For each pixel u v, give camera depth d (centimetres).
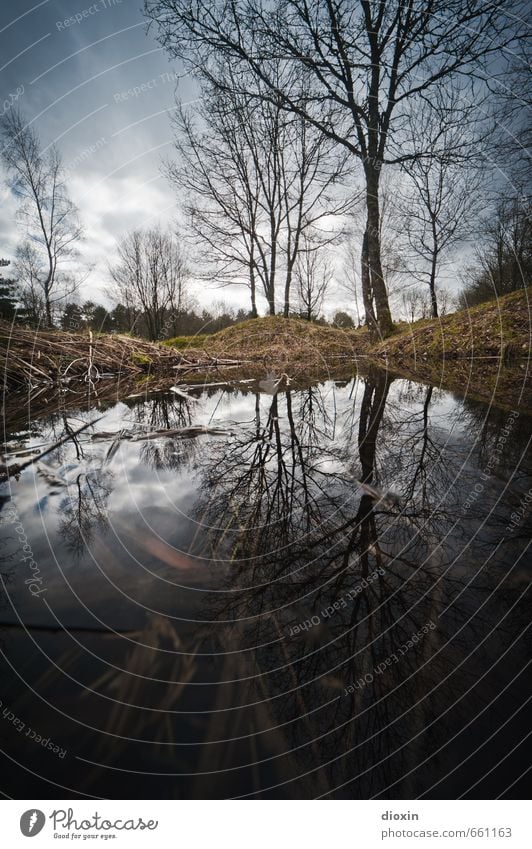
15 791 67
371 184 805
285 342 933
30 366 483
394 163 733
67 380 516
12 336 537
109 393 453
